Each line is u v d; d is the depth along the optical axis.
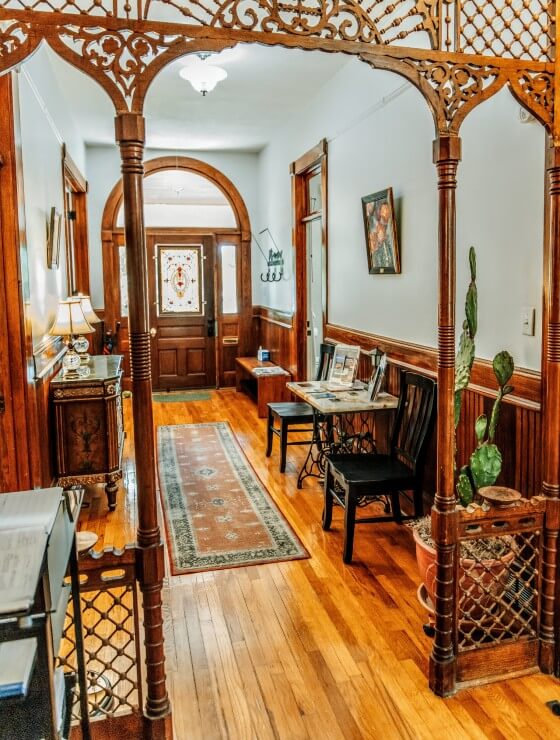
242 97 5.40
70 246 6.24
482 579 2.37
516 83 2.11
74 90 5.13
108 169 7.48
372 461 3.45
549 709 2.10
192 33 1.82
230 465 4.89
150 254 7.99
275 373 6.59
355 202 4.49
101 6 1.75
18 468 3.09
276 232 7.05
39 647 1.06
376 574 3.06
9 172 2.95
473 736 1.97
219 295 8.15
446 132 2.07
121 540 3.50
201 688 2.22
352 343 4.64
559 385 2.21
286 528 3.63
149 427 1.87
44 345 3.77
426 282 3.49
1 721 1.04
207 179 7.92
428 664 2.30
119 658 2.33
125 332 7.77
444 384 2.13
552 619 2.28
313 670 2.31
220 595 2.87
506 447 2.67
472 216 2.93
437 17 2.04
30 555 1.06
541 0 2.30
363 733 1.99
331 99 4.93
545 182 2.37
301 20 1.91
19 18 1.70
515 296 2.62
